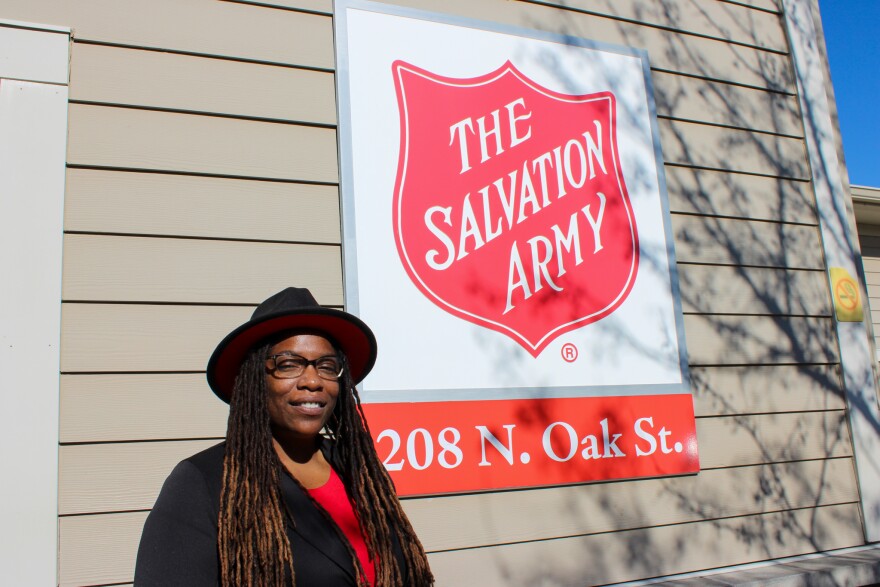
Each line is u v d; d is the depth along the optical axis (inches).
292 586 55.1
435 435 107.9
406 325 109.5
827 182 153.6
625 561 117.4
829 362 145.0
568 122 129.3
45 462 88.7
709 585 115.6
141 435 94.3
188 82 105.9
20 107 96.0
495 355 114.3
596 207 128.2
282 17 113.4
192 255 101.4
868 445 143.1
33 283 92.5
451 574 105.7
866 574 127.0
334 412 68.4
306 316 62.3
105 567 89.7
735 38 152.0
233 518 55.6
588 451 117.7
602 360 122.2
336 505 62.4
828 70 161.9
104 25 102.9
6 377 89.2
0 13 97.9
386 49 117.5
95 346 94.5
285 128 110.0
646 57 139.4
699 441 128.6
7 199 93.4
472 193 118.3
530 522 112.2
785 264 145.6
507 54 126.6
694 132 142.8
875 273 334.3
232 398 61.4
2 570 84.9
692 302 134.4
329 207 110.0
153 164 101.7
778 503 132.7
